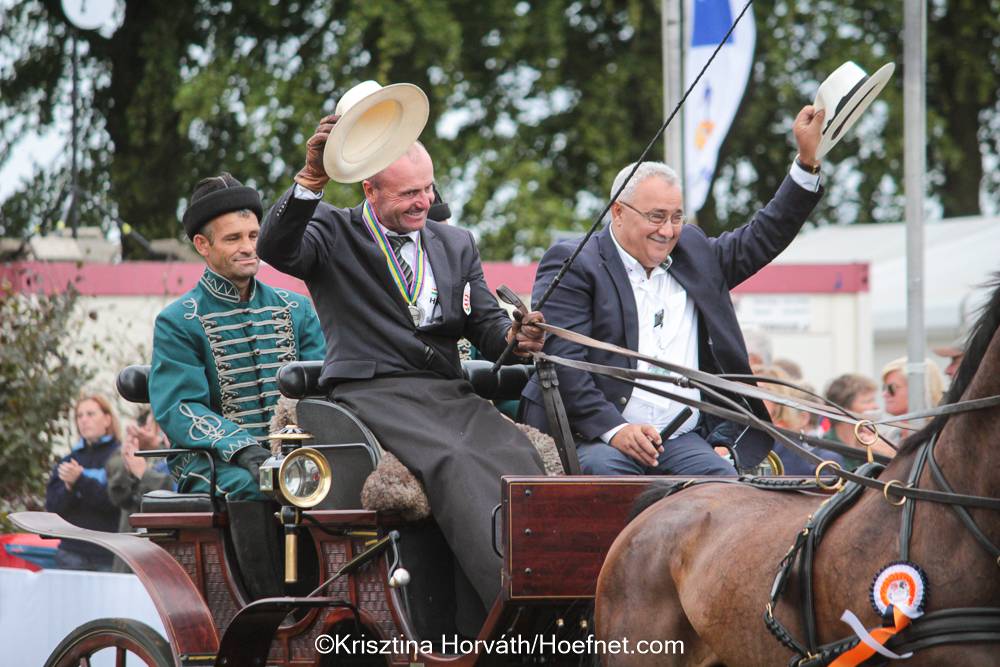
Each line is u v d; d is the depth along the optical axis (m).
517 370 9.76
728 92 14.09
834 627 6.00
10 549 12.99
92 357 17.73
